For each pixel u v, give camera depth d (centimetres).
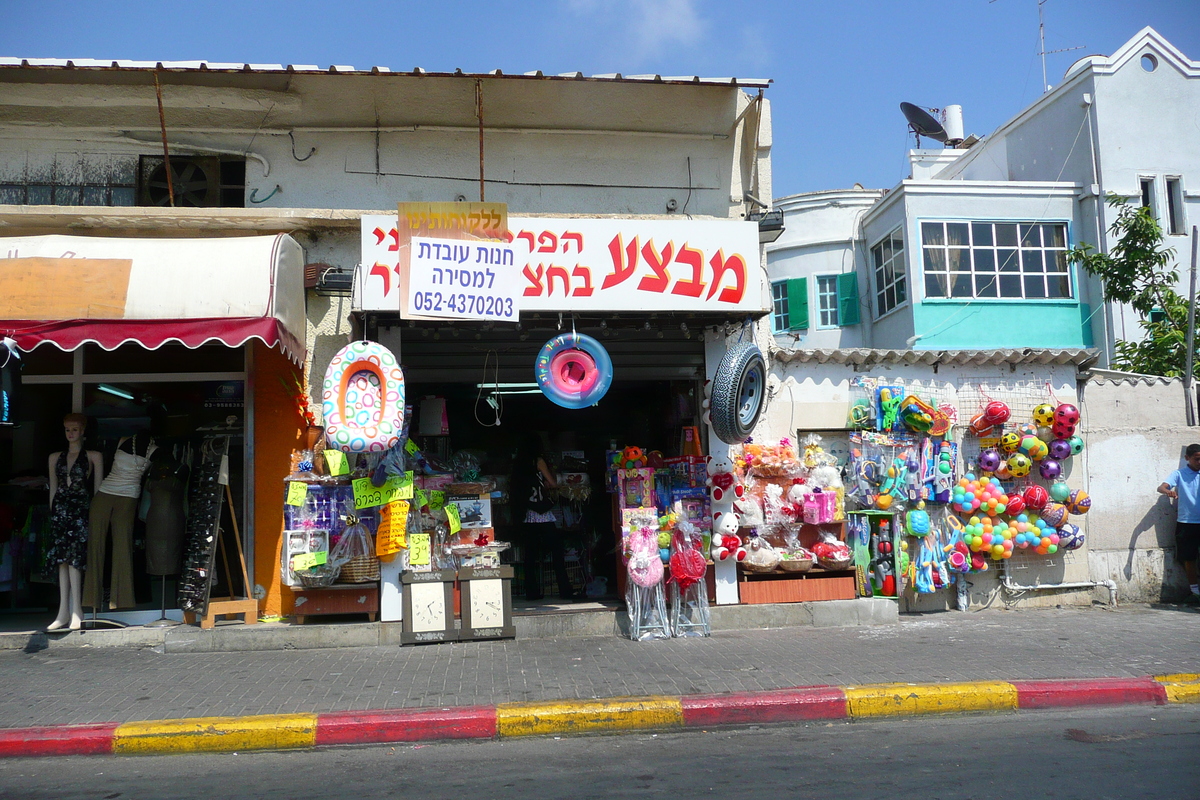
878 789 418
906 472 855
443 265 751
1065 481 908
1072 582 905
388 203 915
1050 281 1680
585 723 533
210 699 570
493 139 938
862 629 782
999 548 866
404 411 762
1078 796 404
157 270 696
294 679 621
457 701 557
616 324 845
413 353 850
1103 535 918
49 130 888
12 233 816
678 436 909
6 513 846
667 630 756
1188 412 941
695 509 822
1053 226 1689
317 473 778
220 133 903
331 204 908
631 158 955
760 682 591
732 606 796
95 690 596
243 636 735
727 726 543
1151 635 738
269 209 819
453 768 470
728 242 791
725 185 962
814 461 848
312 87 881
